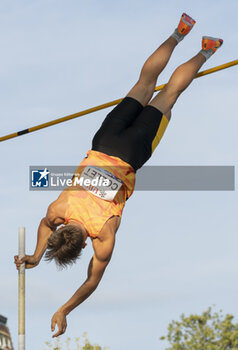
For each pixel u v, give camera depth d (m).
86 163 9.29
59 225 9.21
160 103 9.86
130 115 9.70
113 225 8.92
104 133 9.51
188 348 28.95
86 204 8.91
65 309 9.09
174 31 10.26
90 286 9.07
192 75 10.02
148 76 9.96
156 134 9.69
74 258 8.62
